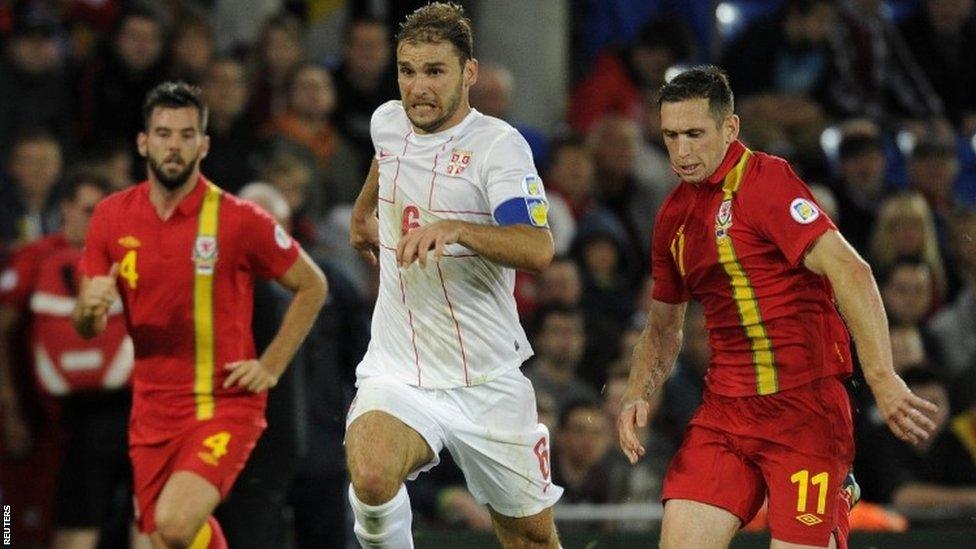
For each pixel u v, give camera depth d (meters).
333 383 25.52
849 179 35.72
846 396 18.05
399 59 18.00
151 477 21.69
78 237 26.80
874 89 39.62
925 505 27.77
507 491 19.02
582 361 31.17
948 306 34.94
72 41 35.62
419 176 18.25
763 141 36.34
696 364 29.89
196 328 21.52
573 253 33.03
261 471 23.66
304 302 21.88
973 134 41.03
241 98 32.38
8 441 27.61
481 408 18.58
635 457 18.41
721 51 41.53
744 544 25.06
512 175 17.81
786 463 17.80
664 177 35.75
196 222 21.56
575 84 41.09
